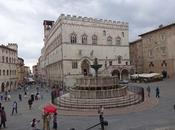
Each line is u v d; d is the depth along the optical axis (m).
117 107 32.41
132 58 98.50
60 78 75.69
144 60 88.19
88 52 75.50
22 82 115.62
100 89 36.69
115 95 35.38
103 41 78.56
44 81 126.44
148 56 85.50
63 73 71.31
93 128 22.92
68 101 35.47
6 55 79.62
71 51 72.69
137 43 94.38
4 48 77.31
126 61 82.88
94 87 36.97
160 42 78.44
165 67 76.56
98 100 33.59
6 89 78.44
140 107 31.59
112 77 38.66
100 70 76.62
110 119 26.05
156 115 26.42
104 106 32.41
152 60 83.19
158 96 39.34
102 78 37.50
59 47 76.44
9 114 32.47
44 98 49.41
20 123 26.77
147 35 85.62
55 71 85.38
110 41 79.94
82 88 38.06
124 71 80.12
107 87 37.03
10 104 43.00
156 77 72.00
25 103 43.59
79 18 74.50
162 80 71.88
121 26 82.31
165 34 75.81
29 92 67.69
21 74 116.69
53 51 89.94
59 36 76.19
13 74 88.12
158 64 79.88
